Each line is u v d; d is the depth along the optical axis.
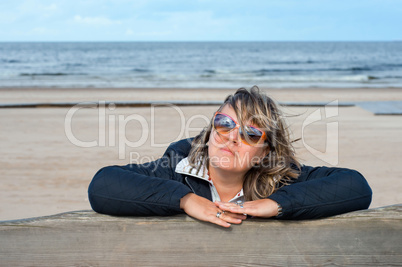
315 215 1.63
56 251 1.54
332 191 1.66
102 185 1.59
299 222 1.55
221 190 2.00
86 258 1.55
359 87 21.61
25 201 4.53
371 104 11.33
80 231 1.53
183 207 1.56
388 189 4.98
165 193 1.55
